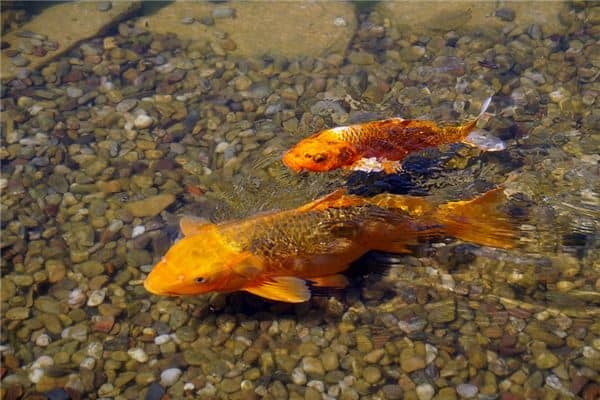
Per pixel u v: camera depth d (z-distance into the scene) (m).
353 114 2.23
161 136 2.20
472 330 1.89
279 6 2.53
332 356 1.87
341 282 1.94
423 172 2.07
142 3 2.54
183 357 1.88
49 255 2.01
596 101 2.23
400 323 1.90
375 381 1.85
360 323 1.90
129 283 1.96
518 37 2.39
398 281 1.95
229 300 1.93
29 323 1.92
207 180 2.11
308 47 2.40
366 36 2.43
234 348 1.88
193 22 2.48
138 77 2.33
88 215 2.06
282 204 2.03
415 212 1.95
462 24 2.43
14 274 1.98
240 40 2.43
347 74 2.33
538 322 1.90
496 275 1.95
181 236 2.01
